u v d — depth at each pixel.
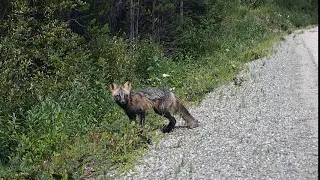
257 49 26.03
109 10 23.48
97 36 19.36
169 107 10.29
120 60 16.75
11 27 14.09
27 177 8.02
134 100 10.12
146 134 9.62
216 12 37.03
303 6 55.28
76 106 11.79
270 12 45.53
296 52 24.14
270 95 13.55
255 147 8.48
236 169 7.35
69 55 15.04
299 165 7.34
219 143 8.96
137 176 7.51
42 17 16.88
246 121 10.67
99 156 8.47
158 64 17.97
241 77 16.58
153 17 26.78
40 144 9.25
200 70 19.02
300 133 9.29
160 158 8.30
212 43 27.67
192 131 10.16
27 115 11.02
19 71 12.35
